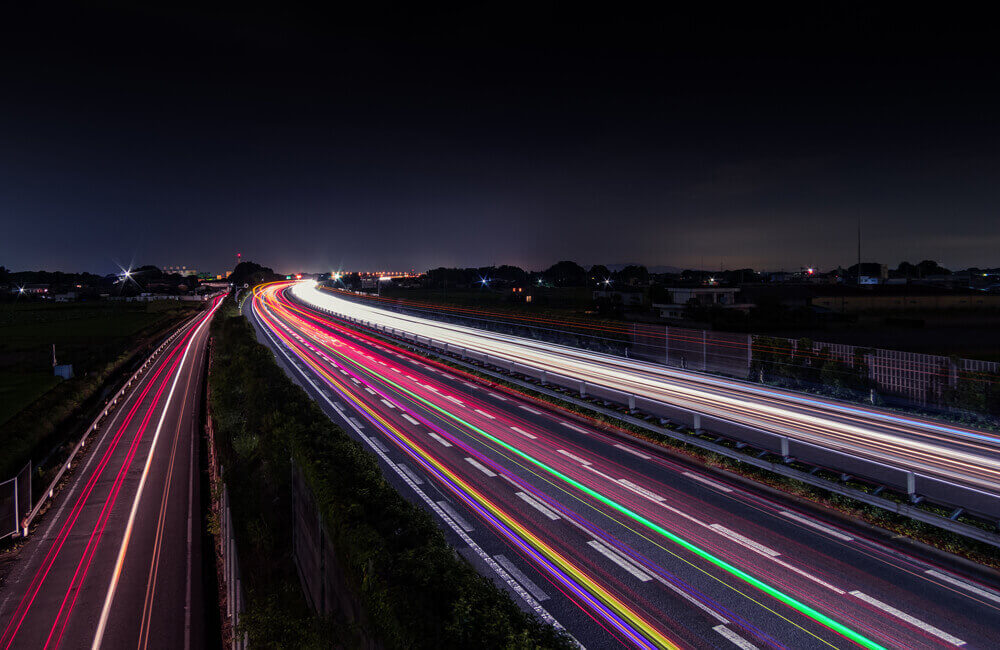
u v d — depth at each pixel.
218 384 28.08
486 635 6.61
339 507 9.84
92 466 22.11
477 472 17.75
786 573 11.41
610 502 15.23
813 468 15.72
